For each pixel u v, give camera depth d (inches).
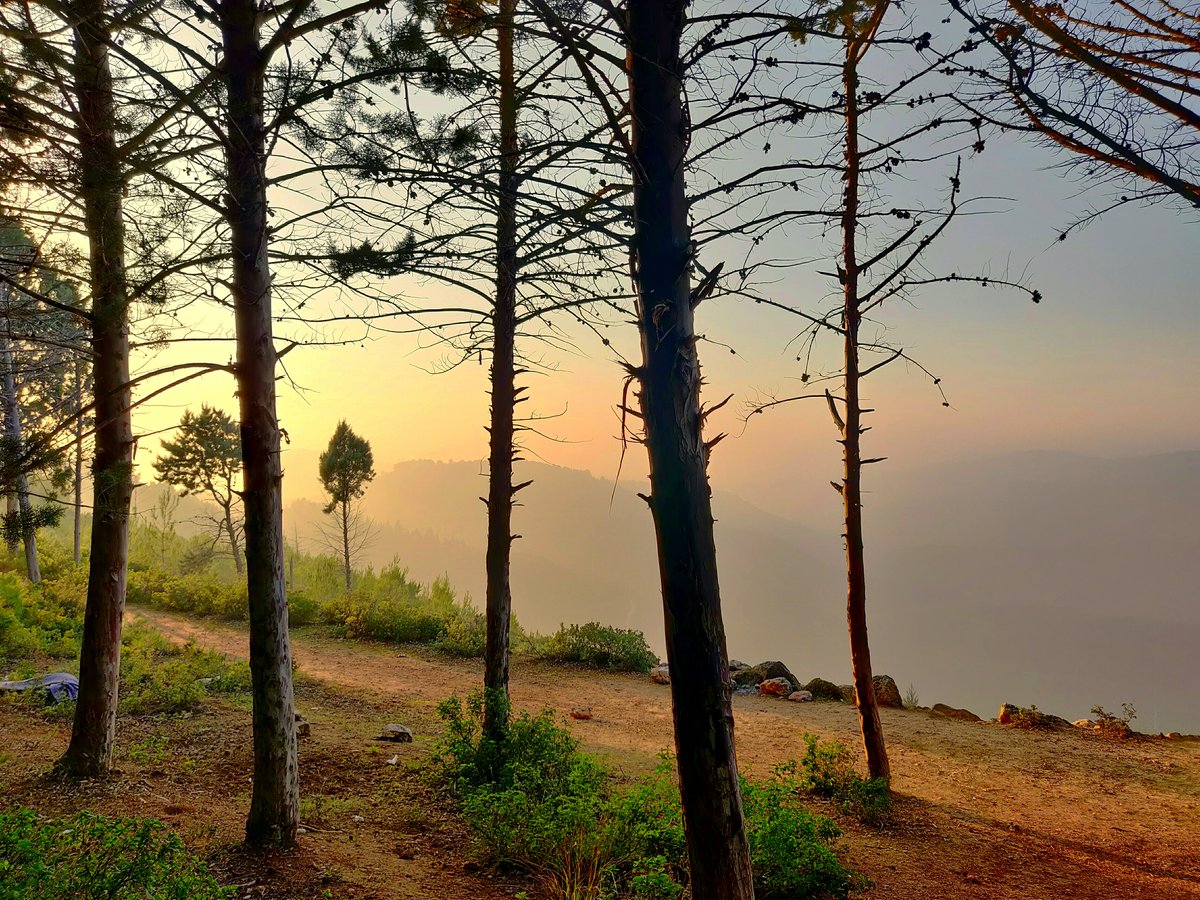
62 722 357.1
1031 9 124.4
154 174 194.9
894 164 134.6
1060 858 276.1
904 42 125.6
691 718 122.6
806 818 217.2
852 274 320.8
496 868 217.6
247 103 202.2
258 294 212.4
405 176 126.4
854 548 339.0
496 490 323.6
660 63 125.1
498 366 322.7
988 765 405.1
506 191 123.8
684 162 129.0
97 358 263.7
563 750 298.2
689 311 126.9
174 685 432.8
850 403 336.2
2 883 113.0
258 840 210.4
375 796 286.7
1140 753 434.0
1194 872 264.4
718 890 120.0
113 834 135.9
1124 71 125.0
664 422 124.4
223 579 1081.4
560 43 118.0
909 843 282.5
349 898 186.4
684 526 123.4
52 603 676.1
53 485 221.5
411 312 204.8
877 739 334.3
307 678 557.6
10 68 188.7
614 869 205.0
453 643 695.1
